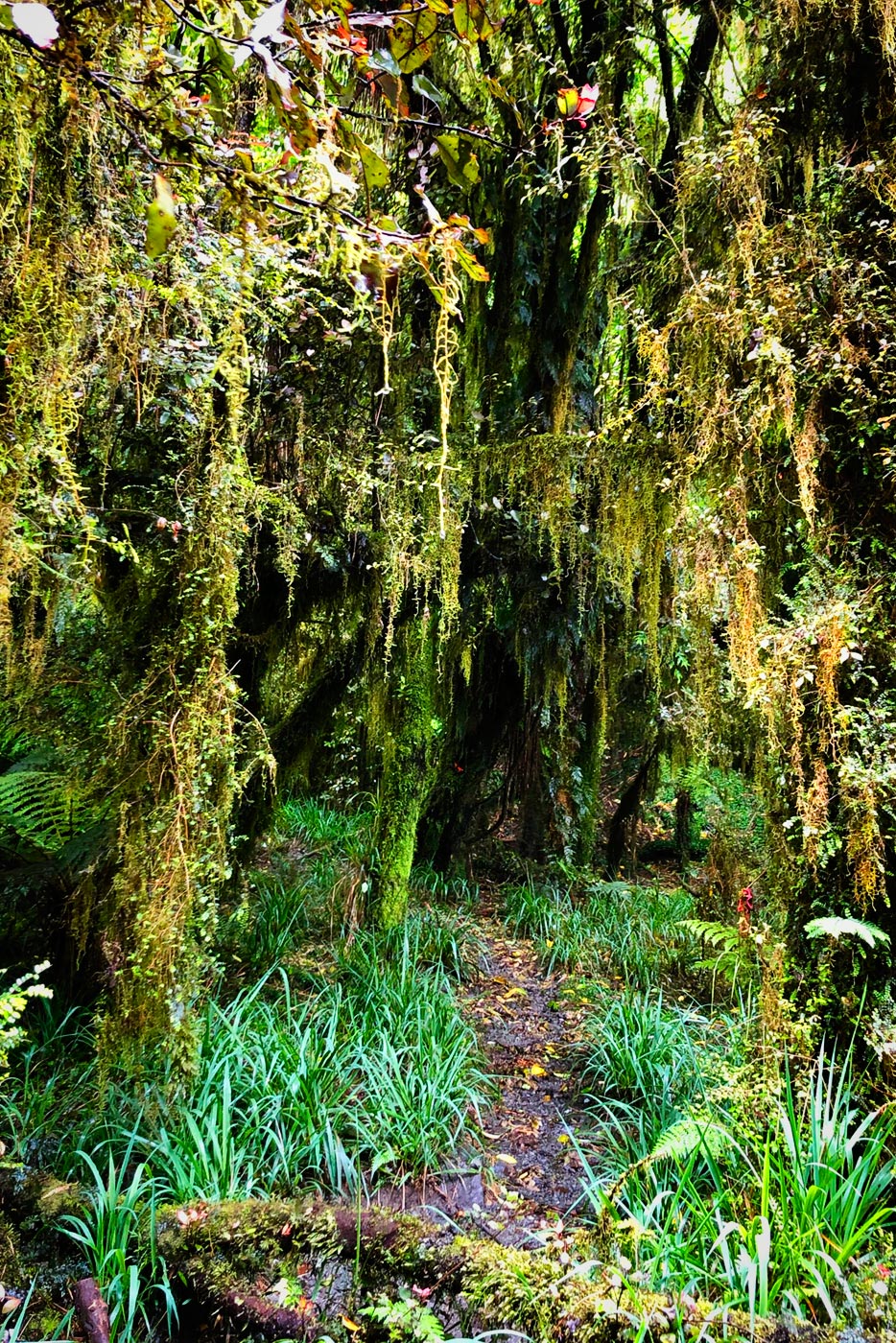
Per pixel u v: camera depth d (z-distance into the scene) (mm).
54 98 1111
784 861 1922
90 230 1296
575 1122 2709
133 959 1822
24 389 1253
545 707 4613
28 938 2605
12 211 1125
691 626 2541
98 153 1264
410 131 2328
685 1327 1392
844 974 1795
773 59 2043
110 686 2043
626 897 4934
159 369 1769
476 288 2984
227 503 1874
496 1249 1638
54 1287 1611
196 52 1205
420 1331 1439
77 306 1300
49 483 1669
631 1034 3023
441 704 4066
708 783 3871
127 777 1857
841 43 1791
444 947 3947
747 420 1927
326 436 2492
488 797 5547
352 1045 2740
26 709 2291
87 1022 2475
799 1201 1575
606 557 2732
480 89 2801
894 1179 1616
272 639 2824
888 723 1677
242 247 1347
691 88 2822
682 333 2111
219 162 1019
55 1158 1988
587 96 2125
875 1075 1725
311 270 1777
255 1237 1681
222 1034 2500
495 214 2963
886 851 1728
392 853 3881
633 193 2662
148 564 2023
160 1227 1701
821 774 1762
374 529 2688
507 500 3086
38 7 707
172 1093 2074
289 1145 2145
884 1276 1426
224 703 1918
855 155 1812
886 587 1736
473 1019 3422
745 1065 1938
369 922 3826
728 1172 1926
